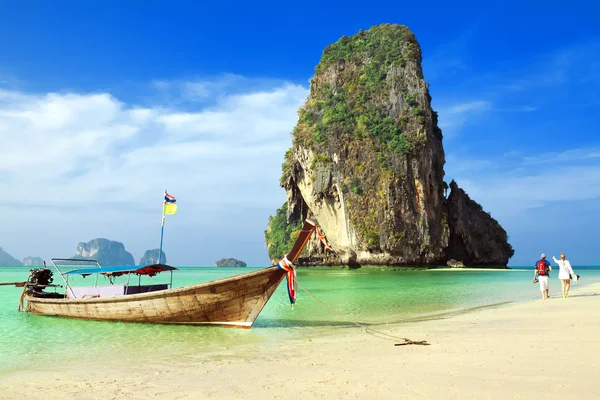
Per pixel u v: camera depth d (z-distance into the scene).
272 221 117.25
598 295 19.66
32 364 9.30
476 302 20.20
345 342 10.39
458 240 83.69
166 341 11.76
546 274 18.78
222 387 6.44
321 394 5.73
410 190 74.69
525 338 9.20
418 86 81.00
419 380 6.15
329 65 92.50
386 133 77.75
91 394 6.45
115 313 15.16
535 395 5.19
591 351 7.51
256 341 11.39
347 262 76.44
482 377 6.13
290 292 12.94
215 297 13.47
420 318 15.02
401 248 71.94
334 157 78.94
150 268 16.05
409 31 89.31
